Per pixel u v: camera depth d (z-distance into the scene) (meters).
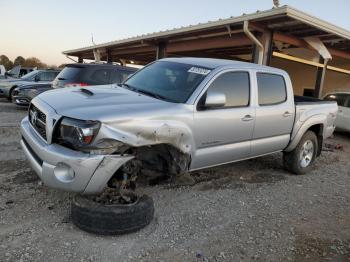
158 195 4.86
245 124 5.16
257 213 4.62
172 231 3.90
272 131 5.74
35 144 3.83
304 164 6.70
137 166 3.99
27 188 4.65
